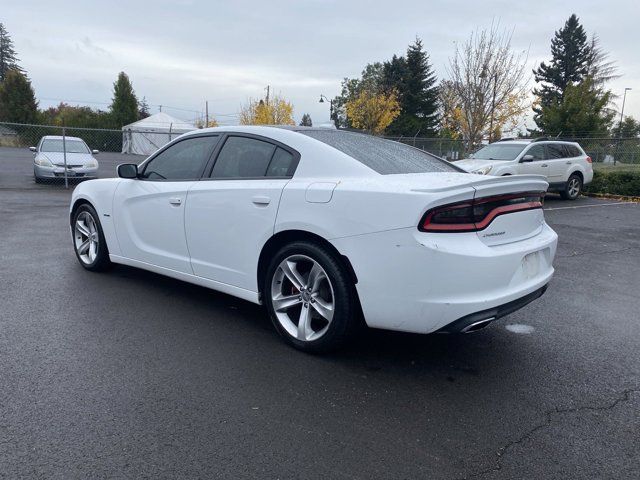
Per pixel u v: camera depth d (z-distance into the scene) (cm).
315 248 358
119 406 297
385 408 304
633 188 1653
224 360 362
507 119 2438
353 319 354
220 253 423
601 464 256
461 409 306
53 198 1284
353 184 345
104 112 5903
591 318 477
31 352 363
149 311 455
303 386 328
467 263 310
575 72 6181
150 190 480
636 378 352
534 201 372
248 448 261
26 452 252
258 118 3566
